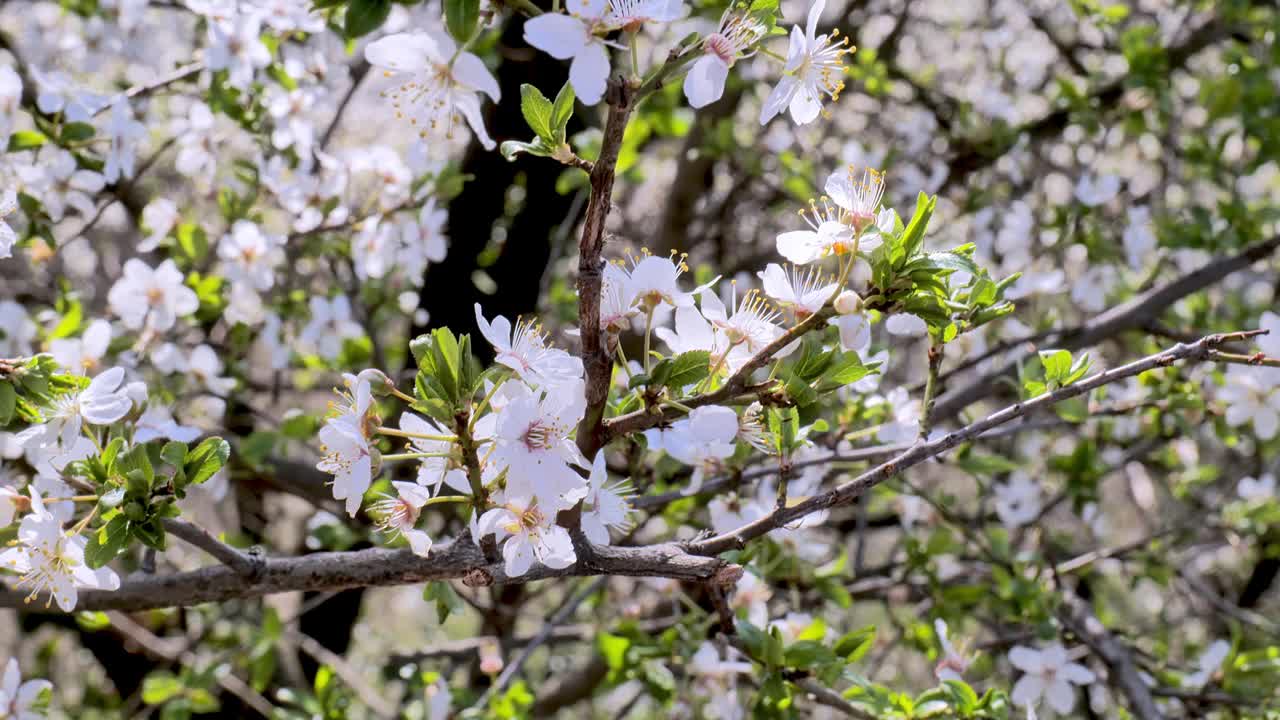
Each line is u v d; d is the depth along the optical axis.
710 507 2.47
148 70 4.06
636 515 2.93
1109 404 3.47
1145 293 3.85
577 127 4.54
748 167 4.45
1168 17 4.99
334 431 1.41
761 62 4.64
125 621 4.09
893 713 2.32
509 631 4.14
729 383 1.47
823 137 4.91
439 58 1.40
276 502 5.43
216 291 3.21
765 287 1.54
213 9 2.91
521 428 1.39
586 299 1.38
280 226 3.50
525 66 4.66
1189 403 3.25
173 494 1.58
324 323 3.58
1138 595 5.40
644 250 1.74
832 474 3.23
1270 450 3.70
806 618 2.73
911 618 3.45
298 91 3.34
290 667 4.68
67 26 4.16
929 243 4.38
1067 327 3.60
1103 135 4.63
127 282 2.99
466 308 5.01
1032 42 5.39
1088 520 4.38
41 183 2.73
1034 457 4.18
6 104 2.52
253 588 1.81
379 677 5.43
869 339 1.43
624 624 2.92
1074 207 3.82
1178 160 4.88
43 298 4.02
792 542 3.10
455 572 1.69
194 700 3.62
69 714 5.50
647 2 1.30
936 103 4.86
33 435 1.74
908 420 2.62
